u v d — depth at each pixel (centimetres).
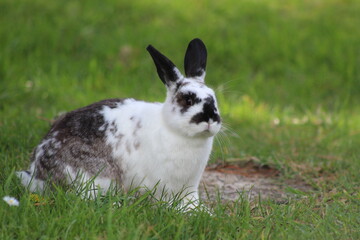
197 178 796
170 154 755
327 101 1551
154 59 783
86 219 641
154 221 671
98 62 1633
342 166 1025
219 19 1866
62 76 1529
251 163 1062
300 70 1658
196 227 659
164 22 1838
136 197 784
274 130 1279
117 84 1527
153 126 768
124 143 778
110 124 791
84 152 781
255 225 703
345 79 1639
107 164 782
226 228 675
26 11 1812
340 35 1798
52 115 1241
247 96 1511
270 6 1983
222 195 898
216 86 1555
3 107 1305
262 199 873
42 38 1684
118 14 1861
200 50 832
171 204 762
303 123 1346
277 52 1722
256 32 1802
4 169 827
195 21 1852
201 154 775
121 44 1700
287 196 884
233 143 1168
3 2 1844
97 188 747
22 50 1630
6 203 668
